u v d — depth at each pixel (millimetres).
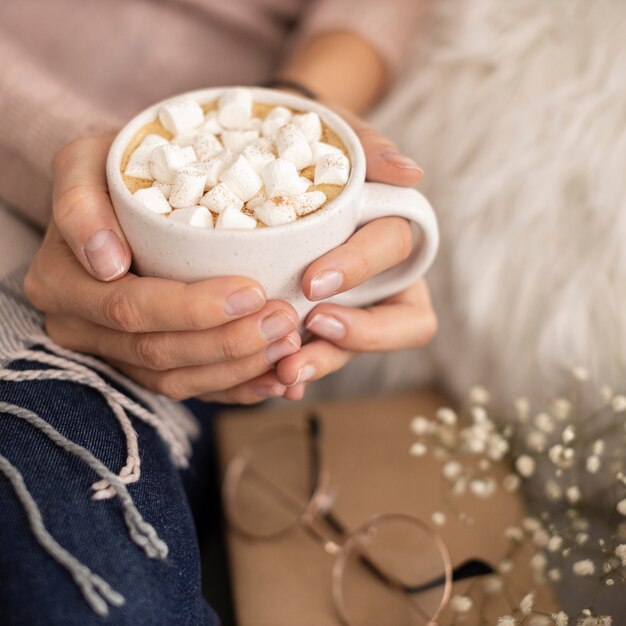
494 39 671
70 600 369
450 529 536
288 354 436
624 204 577
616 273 562
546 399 549
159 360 429
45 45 728
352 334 453
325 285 405
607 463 533
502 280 593
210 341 416
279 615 513
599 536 524
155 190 404
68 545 380
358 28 708
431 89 681
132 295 406
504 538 530
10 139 521
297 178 407
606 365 550
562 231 589
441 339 623
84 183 430
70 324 449
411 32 747
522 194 605
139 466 418
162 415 468
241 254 392
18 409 413
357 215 421
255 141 427
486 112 642
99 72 725
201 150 425
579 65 641
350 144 430
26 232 519
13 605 365
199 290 397
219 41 770
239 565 536
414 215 427
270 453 593
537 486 560
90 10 735
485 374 600
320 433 584
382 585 515
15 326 452
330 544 536
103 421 430
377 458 579
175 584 397
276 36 793
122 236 416
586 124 614
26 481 392
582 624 436
